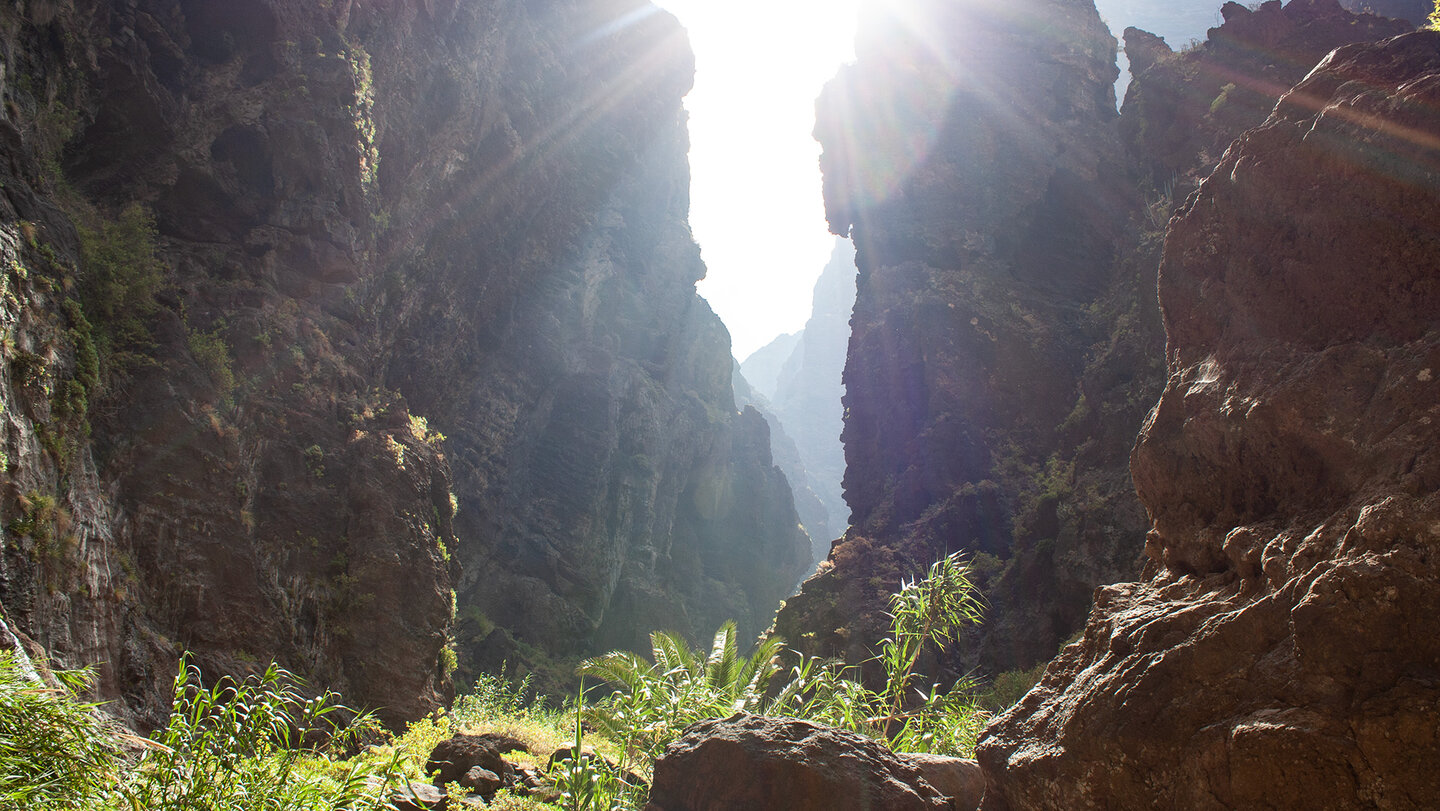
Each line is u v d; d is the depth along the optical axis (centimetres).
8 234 1479
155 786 523
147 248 2159
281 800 542
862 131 5312
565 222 6128
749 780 570
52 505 1363
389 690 2233
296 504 2284
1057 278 4553
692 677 1346
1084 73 4956
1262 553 423
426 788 891
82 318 1623
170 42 2527
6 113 1762
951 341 4384
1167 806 389
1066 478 3594
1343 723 331
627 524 6656
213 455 2008
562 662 5478
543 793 960
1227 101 3894
